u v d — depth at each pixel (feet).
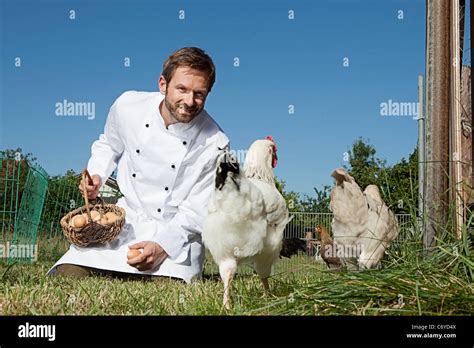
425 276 4.79
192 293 5.74
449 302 4.42
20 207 10.54
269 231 5.66
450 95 6.34
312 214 11.02
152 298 5.58
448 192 6.13
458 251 5.17
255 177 6.19
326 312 4.58
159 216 8.13
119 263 7.97
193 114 7.46
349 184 6.63
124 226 8.24
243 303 5.09
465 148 6.79
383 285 4.68
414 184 7.06
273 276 6.15
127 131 8.21
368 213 6.56
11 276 6.98
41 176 10.95
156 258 7.88
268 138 6.50
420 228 6.23
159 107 8.10
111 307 5.15
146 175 8.13
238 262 5.49
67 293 5.59
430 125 6.25
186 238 8.02
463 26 6.97
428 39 6.35
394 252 6.47
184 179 8.13
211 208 5.46
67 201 12.68
